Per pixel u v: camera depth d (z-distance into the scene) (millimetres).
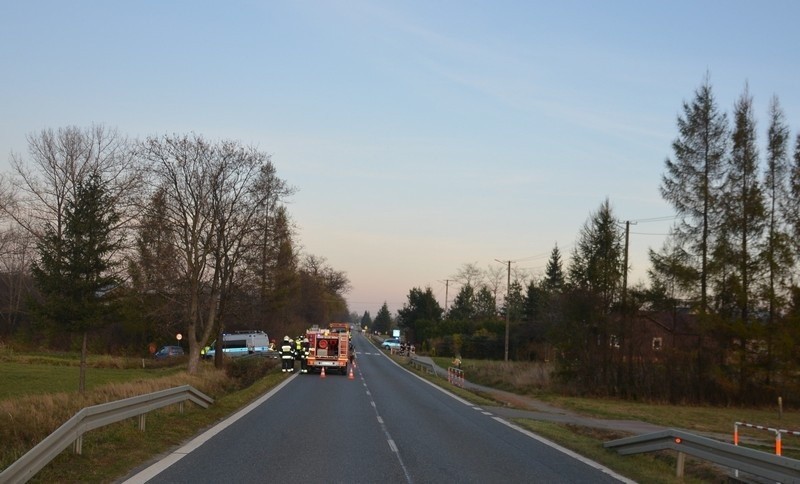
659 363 40906
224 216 39469
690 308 41938
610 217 46125
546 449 14617
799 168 41500
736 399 39094
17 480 7906
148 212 37812
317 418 18875
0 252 62281
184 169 38281
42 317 27219
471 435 16625
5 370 39719
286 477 10117
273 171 40562
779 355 38938
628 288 44031
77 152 52562
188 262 38438
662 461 13961
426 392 31969
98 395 18703
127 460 10773
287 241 47062
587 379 40906
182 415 16734
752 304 40688
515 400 34875
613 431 21594
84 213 27609
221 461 11281
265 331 76375
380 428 17203
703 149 42125
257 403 22953
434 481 10336
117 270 31516
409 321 128250
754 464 9781
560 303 48500
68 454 10320
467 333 96312
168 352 65438
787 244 40625
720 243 41094
